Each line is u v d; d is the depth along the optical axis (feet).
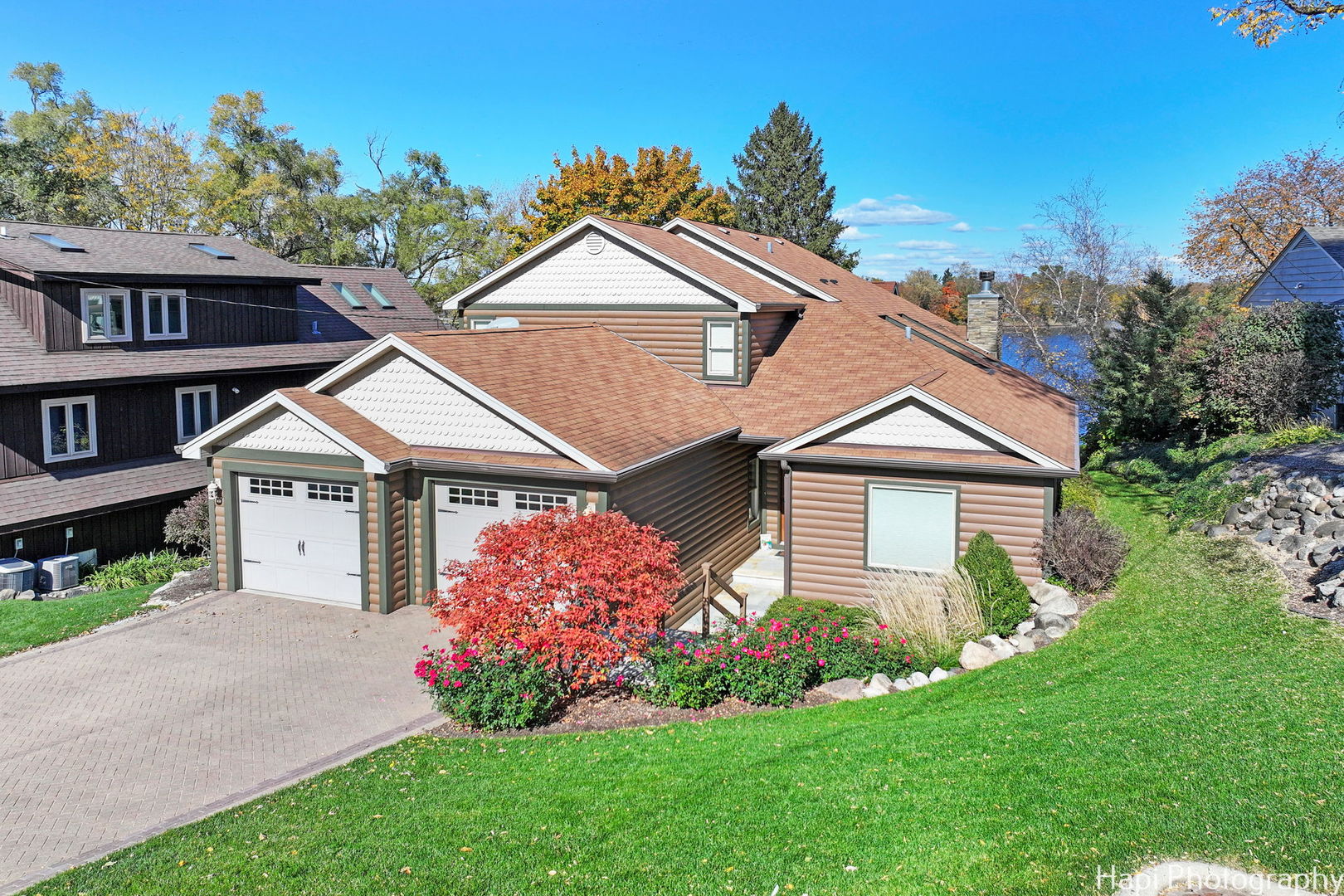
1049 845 22.35
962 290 241.35
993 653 42.29
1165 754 26.63
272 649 46.50
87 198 159.74
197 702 39.78
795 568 56.59
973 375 70.44
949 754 28.96
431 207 184.96
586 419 53.11
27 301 71.15
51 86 183.52
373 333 109.81
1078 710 31.94
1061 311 141.59
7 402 65.21
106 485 70.38
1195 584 46.98
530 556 39.04
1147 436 99.19
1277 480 56.24
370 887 23.36
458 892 22.93
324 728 37.17
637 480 51.39
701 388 68.64
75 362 71.36
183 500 76.07
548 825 26.45
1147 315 105.09
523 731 36.04
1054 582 50.03
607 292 72.79
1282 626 38.01
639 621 38.70
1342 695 29.48
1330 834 21.30
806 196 203.41
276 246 174.40
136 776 32.76
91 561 68.95
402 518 53.01
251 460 54.60
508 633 37.19
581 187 162.81
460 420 52.11
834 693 38.78
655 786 28.76
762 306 68.23
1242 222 152.66
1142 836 22.20
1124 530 63.52
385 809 28.37
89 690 41.09
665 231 81.30
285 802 29.35
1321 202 148.36
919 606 46.26
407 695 40.68
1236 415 82.89
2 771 33.12
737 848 24.18
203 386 81.61
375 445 51.67
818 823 25.13
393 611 52.60
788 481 56.18
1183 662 36.35
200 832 27.35
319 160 181.57
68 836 28.35
